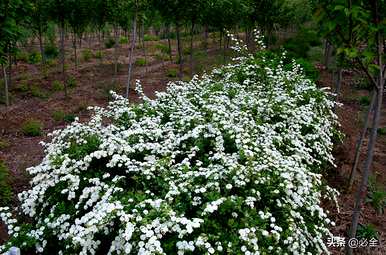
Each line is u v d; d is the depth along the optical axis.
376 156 9.13
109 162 4.54
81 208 4.34
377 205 6.77
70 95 13.70
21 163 7.77
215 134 5.22
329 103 8.01
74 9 13.80
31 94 13.46
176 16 12.61
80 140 5.13
